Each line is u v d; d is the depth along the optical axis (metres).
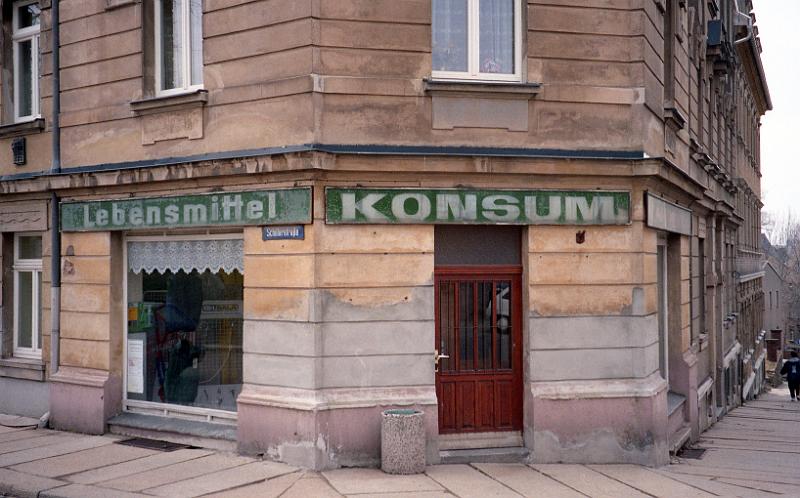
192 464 9.57
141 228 11.03
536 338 10.07
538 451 9.98
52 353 12.05
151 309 11.45
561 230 10.16
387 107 9.77
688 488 9.13
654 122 11.12
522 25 10.27
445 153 9.76
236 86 10.16
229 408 10.73
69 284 11.95
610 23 10.38
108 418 11.41
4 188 12.52
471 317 10.37
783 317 67.25
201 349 11.02
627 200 10.27
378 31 9.77
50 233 12.23
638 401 10.16
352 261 9.65
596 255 10.23
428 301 9.82
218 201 10.26
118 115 11.37
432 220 9.80
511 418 10.38
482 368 10.37
